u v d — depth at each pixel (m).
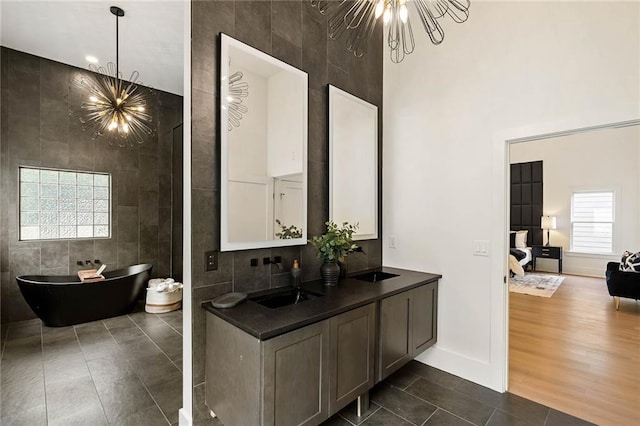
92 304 3.88
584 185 6.75
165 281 4.64
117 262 4.71
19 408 2.12
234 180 2.01
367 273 2.92
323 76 2.65
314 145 2.58
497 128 2.45
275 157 2.25
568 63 2.13
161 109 5.16
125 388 2.38
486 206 2.50
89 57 4.05
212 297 1.93
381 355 2.15
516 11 2.37
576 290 5.39
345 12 1.89
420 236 2.93
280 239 2.28
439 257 2.79
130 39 3.64
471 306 2.58
